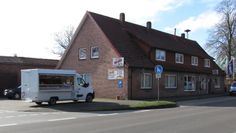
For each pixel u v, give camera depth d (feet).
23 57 173.78
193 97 139.03
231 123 54.80
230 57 211.82
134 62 124.57
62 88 99.66
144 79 128.16
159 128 48.93
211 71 179.42
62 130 47.50
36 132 45.91
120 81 122.21
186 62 162.50
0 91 150.82
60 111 81.66
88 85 107.24
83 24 135.74
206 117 63.98
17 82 157.69
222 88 193.88
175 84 146.20
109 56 126.31
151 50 136.77
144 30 155.94
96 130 47.19
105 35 128.16
